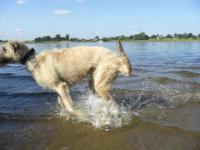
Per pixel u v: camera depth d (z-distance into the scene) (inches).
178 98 66.3
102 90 56.7
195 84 79.7
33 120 53.6
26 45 55.3
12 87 80.7
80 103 63.4
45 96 69.6
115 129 48.6
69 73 56.6
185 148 41.1
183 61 140.7
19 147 43.2
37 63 54.9
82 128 49.4
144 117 53.9
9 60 54.6
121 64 55.9
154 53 202.7
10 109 60.1
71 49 56.9
